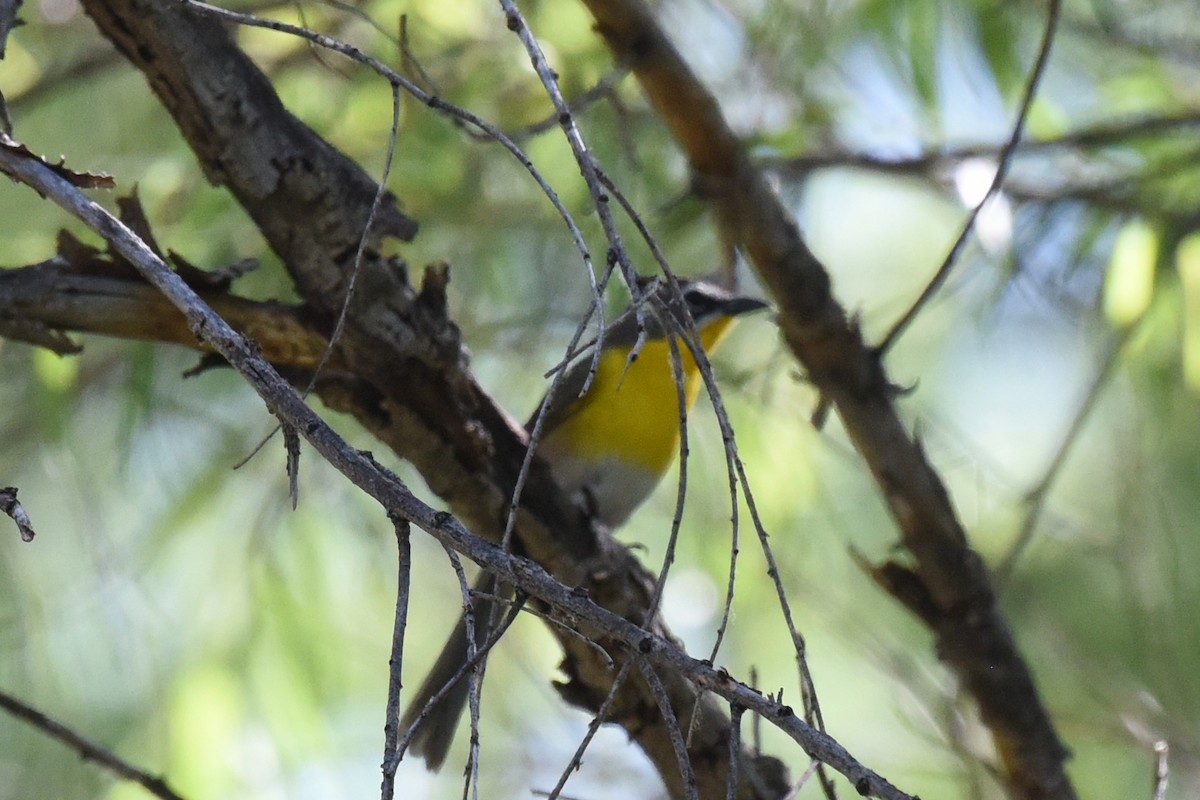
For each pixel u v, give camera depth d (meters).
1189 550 9.26
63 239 5.34
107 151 9.07
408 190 8.34
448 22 7.98
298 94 8.17
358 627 9.55
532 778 9.62
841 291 10.55
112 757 5.58
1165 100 8.85
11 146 3.92
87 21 8.88
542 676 9.91
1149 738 7.84
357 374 5.76
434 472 6.00
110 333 5.46
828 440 7.98
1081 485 9.89
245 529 9.24
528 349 8.95
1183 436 9.53
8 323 5.34
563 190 8.22
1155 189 8.25
